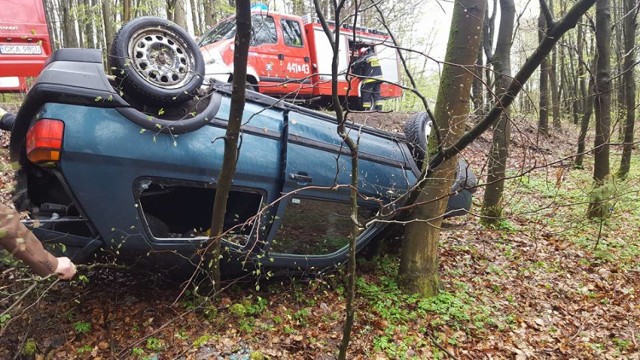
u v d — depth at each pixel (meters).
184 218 4.20
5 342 3.20
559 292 5.96
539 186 10.68
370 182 4.76
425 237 5.10
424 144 5.47
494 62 7.80
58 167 2.99
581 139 12.52
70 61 3.15
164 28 3.37
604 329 5.21
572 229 8.11
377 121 11.63
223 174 3.21
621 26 17.44
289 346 3.85
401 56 3.46
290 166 4.02
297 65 9.81
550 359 4.55
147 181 3.30
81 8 13.08
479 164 10.67
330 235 4.57
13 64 7.10
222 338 3.71
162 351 3.50
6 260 2.79
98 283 4.03
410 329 4.51
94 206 3.12
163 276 3.94
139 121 3.21
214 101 3.68
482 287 5.78
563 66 25.20
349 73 3.11
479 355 4.39
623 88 14.83
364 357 3.95
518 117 5.20
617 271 6.70
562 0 15.85
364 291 4.95
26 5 7.21
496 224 7.94
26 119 3.18
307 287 4.73
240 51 2.76
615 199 7.33
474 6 4.81
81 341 3.46
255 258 3.97
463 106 4.87
